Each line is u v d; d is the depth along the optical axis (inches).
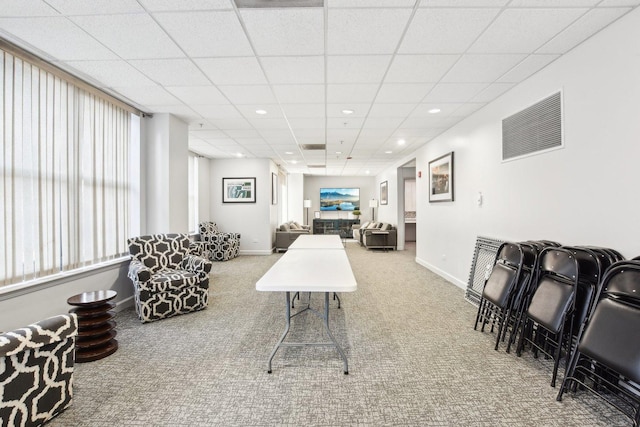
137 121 151.0
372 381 80.2
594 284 77.2
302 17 77.9
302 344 87.0
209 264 139.3
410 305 143.8
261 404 70.9
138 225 150.9
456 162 177.3
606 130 82.5
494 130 137.6
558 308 78.8
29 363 61.6
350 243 418.3
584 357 75.7
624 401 66.3
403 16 77.5
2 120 89.5
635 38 74.7
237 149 256.1
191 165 265.4
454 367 87.2
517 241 121.3
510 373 84.0
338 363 89.5
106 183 132.2
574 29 83.5
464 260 168.1
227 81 118.0
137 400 72.4
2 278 89.5
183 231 168.9
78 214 116.7
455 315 130.0
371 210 480.1
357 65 104.6
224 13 76.4
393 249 347.6
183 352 96.4
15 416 59.1
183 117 164.1
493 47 93.0
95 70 108.2
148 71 109.3
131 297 144.0
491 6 73.7
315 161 327.3
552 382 77.1
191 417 66.7
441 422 65.2
